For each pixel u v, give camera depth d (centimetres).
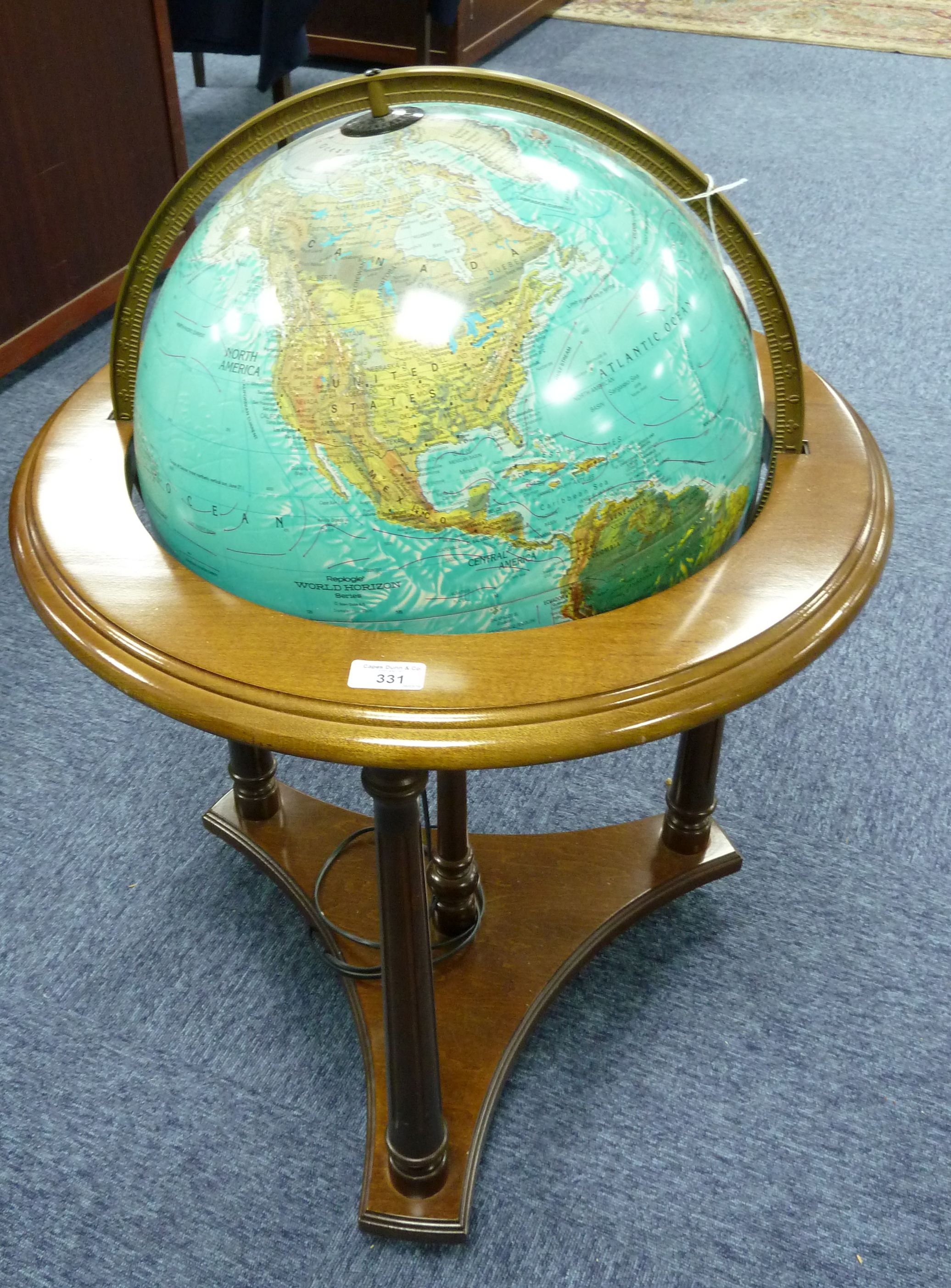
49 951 163
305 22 316
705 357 87
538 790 188
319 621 88
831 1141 141
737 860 168
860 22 536
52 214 276
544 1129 142
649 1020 155
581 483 81
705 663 83
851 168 397
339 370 79
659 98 451
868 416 270
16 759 192
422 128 88
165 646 86
